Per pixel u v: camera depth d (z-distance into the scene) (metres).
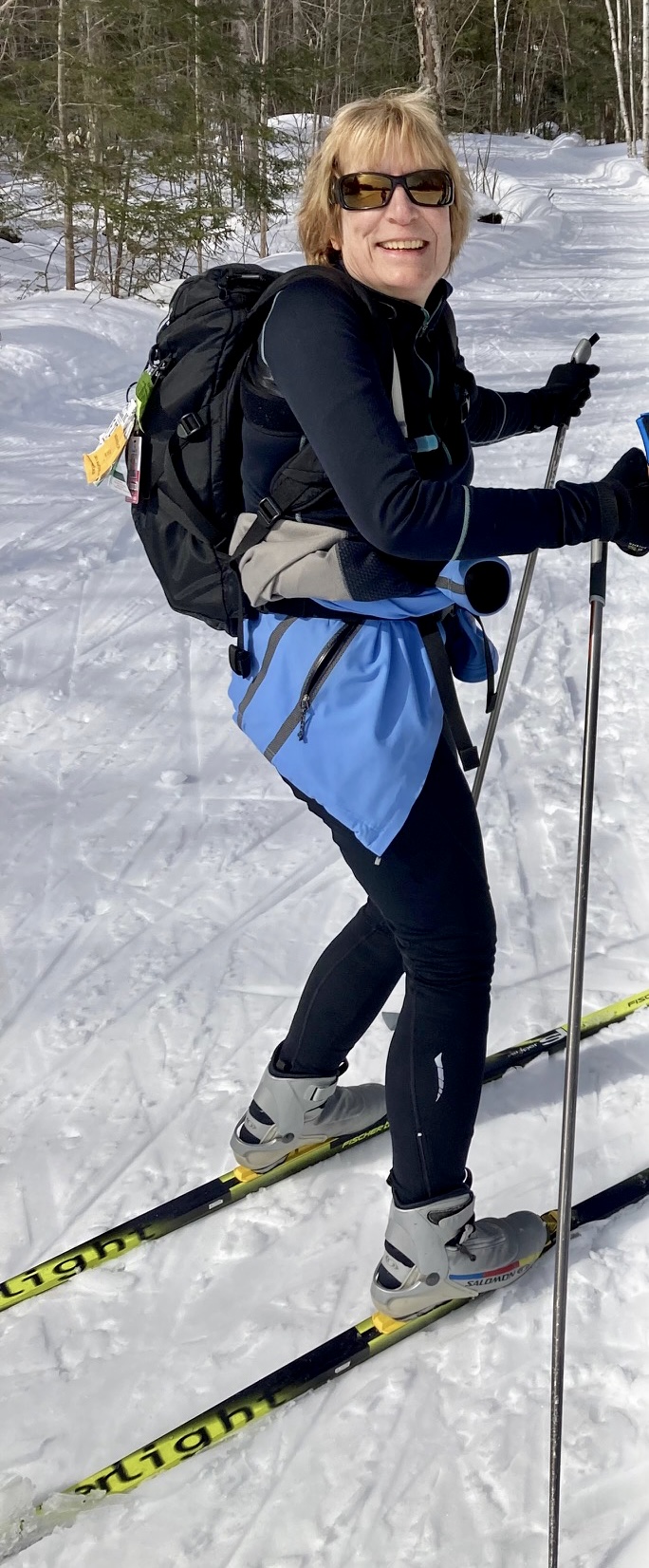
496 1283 1.53
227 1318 1.59
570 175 23.34
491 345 7.94
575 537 1.24
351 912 2.48
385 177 1.25
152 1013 2.20
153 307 9.40
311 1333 1.56
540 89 35.41
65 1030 2.17
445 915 1.39
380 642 1.32
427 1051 1.45
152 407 1.37
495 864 2.53
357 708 1.31
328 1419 1.43
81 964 2.36
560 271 11.76
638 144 26.27
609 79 33.28
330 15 17.19
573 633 3.67
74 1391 1.50
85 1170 1.85
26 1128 1.95
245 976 2.29
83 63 10.26
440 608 1.32
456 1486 1.34
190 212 10.67
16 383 7.09
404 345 1.28
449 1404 1.43
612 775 2.84
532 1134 1.83
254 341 1.28
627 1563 1.24
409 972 1.47
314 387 1.16
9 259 11.62
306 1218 1.73
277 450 1.28
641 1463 1.34
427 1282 1.50
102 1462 1.42
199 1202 1.74
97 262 11.32
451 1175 1.49
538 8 31.42
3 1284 1.64
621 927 2.30
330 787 1.34
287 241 14.05
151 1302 1.62
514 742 3.04
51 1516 1.34
